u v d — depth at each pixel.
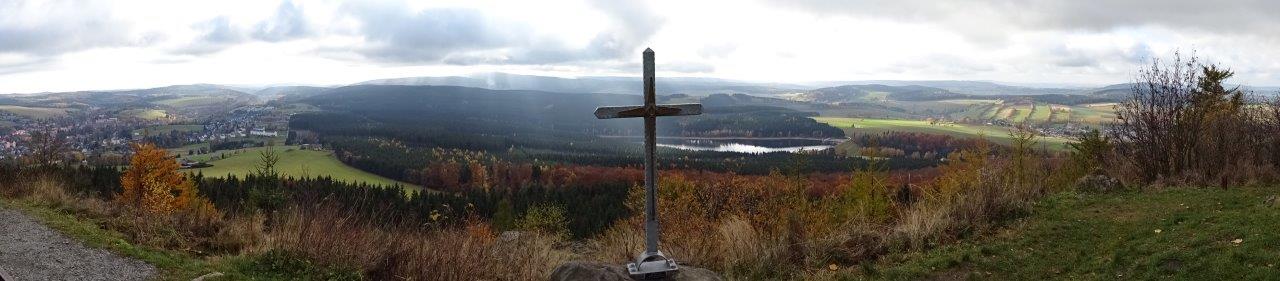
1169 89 13.16
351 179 60.56
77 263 6.37
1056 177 13.10
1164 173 12.88
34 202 9.39
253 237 7.87
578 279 5.91
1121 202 9.98
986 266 7.26
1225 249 6.48
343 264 6.43
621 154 84.19
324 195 8.45
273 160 25.42
